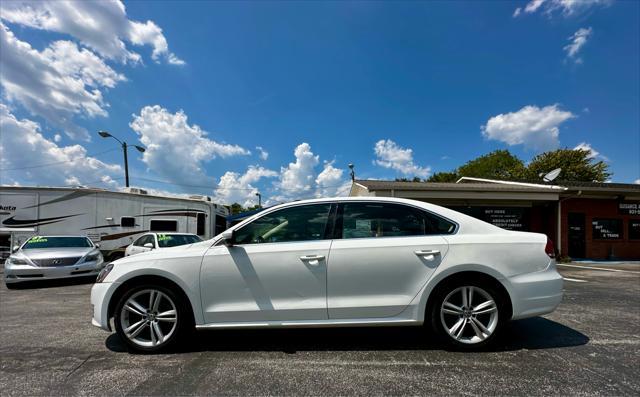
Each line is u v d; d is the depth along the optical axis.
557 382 2.75
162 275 3.44
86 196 12.63
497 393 2.59
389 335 3.94
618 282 8.30
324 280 3.41
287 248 3.48
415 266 3.42
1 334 4.17
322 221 3.65
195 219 13.36
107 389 2.70
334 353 3.41
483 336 3.41
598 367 3.04
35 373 3.01
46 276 8.11
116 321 3.47
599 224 15.27
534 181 18.02
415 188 13.40
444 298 3.42
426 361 3.19
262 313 3.40
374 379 2.83
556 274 3.54
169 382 2.81
